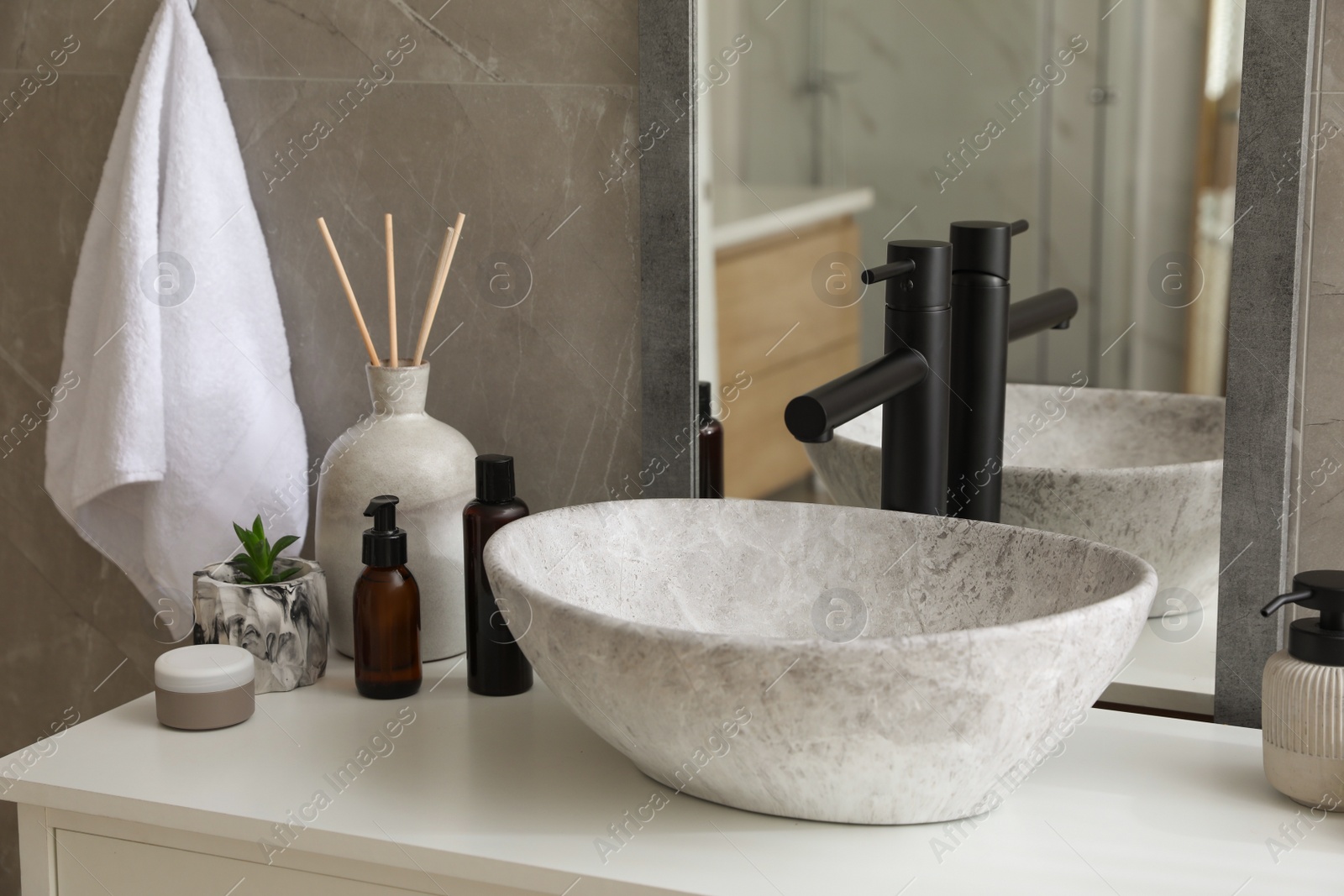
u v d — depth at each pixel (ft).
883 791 2.51
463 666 3.73
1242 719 3.29
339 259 3.75
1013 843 2.64
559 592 3.11
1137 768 3.00
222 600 3.44
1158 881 2.50
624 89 3.67
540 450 4.00
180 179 3.99
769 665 2.27
